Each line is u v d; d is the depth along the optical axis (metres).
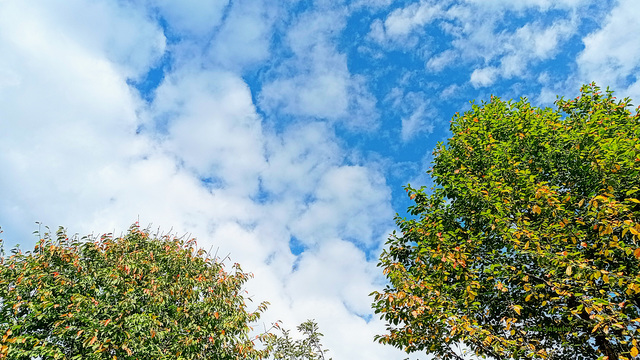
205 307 10.52
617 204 6.36
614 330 6.64
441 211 9.17
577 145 8.00
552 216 7.66
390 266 7.95
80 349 8.58
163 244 12.73
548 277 7.30
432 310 7.32
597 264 7.29
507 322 7.14
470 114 10.91
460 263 7.77
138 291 10.25
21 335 8.12
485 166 9.20
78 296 8.81
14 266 9.75
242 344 11.05
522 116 10.05
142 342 9.01
